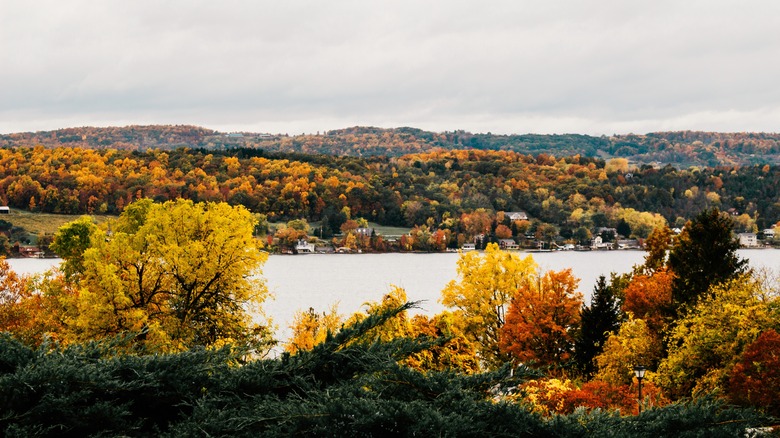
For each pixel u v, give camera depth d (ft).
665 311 145.89
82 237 143.13
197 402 40.01
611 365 133.69
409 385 39.93
